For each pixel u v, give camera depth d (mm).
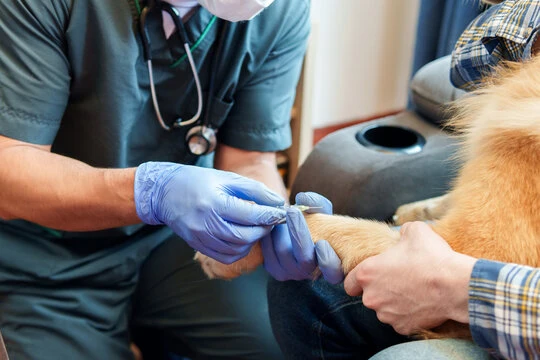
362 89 2564
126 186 863
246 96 1097
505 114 725
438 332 693
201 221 798
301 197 861
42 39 885
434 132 1175
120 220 899
